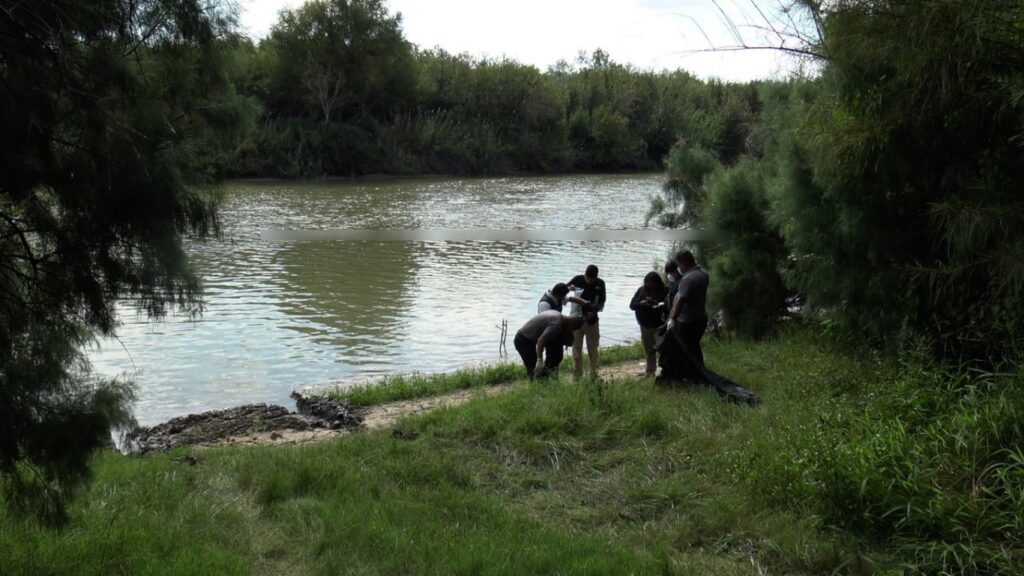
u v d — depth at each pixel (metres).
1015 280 6.46
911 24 6.67
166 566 5.21
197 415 10.62
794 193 10.16
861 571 5.12
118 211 4.51
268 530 5.98
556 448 7.67
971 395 6.59
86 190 4.40
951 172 7.57
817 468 5.97
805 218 10.06
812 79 8.73
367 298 19.50
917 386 7.28
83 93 4.35
